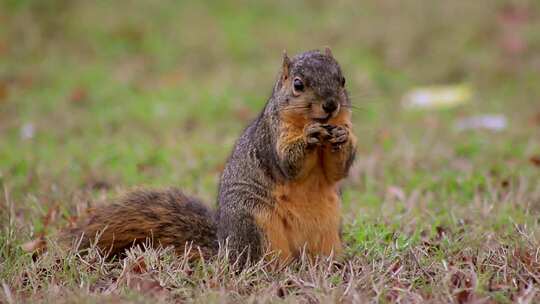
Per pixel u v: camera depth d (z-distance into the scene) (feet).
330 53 31.37
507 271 26.55
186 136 51.75
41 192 38.65
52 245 29.01
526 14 75.05
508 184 40.01
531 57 68.64
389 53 69.87
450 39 71.36
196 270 27.43
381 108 58.49
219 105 58.03
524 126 53.36
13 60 70.33
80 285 25.63
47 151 48.32
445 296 24.52
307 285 25.67
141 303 23.57
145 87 64.39
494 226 33.14
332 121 29.40
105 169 44.11
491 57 68.64
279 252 29.04
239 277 26.96
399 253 28.68
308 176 29.32
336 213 30.17
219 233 30.17
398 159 44.98
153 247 30.63
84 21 76.59
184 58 71.31
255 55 71.36
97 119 55.77
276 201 29.25
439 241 31.04
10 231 30.91
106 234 30.60
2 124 55.26
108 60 71.51
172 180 41.98
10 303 24.18
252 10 81.15
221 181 31.01
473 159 45.21
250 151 29.94
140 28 75.92
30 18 75.77
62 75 67.21
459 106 59.31
